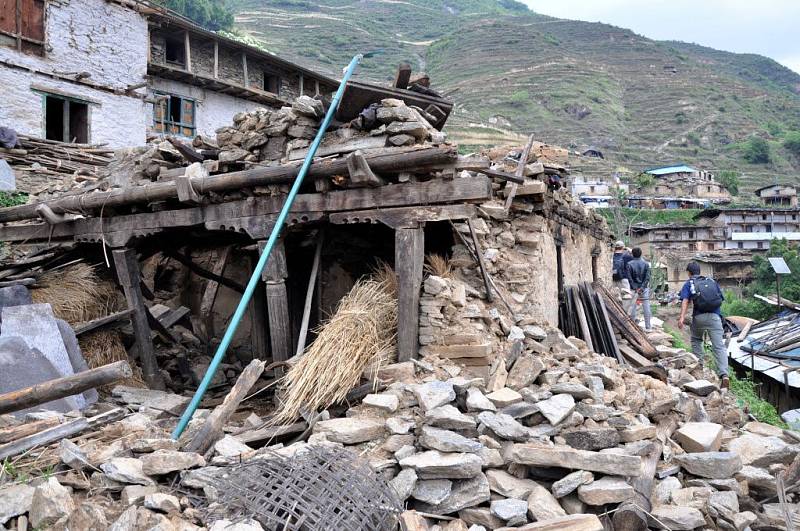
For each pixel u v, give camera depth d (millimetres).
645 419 4988
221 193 6426
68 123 15828
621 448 4328
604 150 93438
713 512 3895
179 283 10812
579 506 3770
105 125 16625
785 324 18188
